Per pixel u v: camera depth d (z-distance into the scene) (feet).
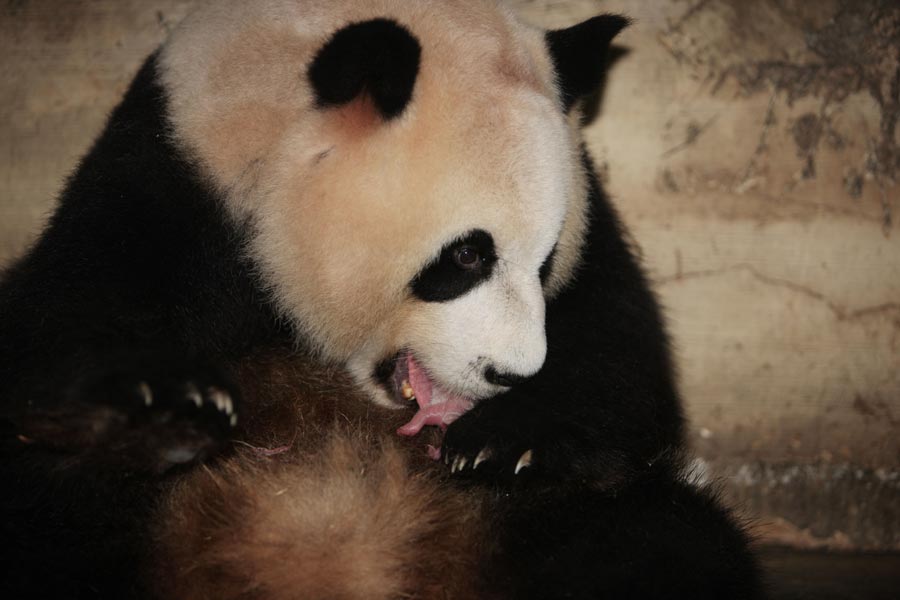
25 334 18.02
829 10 27.84
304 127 19.52
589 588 18.88
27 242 26.45
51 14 27.35
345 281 20.31
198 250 20.15
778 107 27.84
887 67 27.84
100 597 18.34
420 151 18.92
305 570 18.71
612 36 22.20
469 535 20.10
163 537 18.95
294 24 20.04
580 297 22.90
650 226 28.14
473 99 19.08
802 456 28.71
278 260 20.51
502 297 19.62
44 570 18.38
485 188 18.88
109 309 18.47
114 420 15.99
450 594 19.52
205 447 16.99
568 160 19.92
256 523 18.85
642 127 27.84
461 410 21.45
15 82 27.53
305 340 21.71
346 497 19.13
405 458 20.72
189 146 20.04
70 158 27.61
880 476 28.43
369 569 18.78
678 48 27.66
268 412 21.33
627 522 20.21
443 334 20.15
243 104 19.85
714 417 28.66
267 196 20.06
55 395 16.06
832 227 28.17
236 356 21.59
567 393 21.77
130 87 22.13
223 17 20.90
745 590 19.81
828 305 28.35
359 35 18.26
